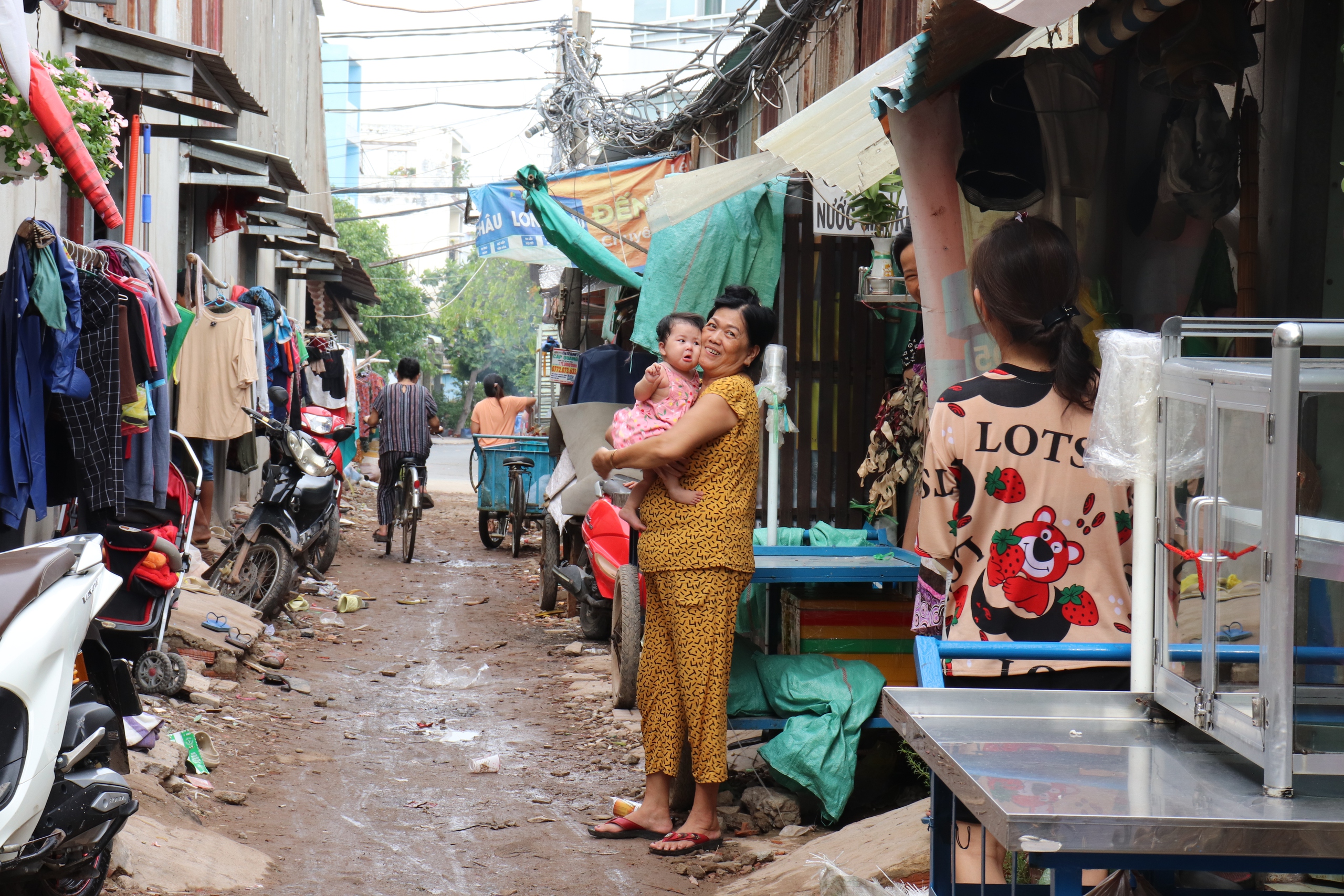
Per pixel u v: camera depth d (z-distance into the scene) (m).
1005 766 1.78
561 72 14.31
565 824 4.76
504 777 5.42
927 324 3.68
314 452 8.24
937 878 2.25
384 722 6.38
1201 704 1.84
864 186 5.21
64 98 4.40
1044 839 1.53
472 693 7.09
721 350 4.47
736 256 6.58
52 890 3.26
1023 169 3.59
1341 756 1.62
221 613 7.34
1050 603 2.67
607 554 7.58
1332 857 1.54
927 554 2.77
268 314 11.30
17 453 4.51
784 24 7.62
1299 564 1.62
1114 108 3.66
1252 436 1.70
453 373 58.03
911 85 3.42
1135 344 2.12
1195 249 3.72
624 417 4.57
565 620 9.46
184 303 9.26
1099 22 3.46
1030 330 2.72
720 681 4.43
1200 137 3.55
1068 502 2.67
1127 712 2.11
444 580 11.40
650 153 12.03
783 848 4.39
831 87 7.29
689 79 9.21
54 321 4.55
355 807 4.91
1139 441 2.11
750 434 4.45
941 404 2.76
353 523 15.61
